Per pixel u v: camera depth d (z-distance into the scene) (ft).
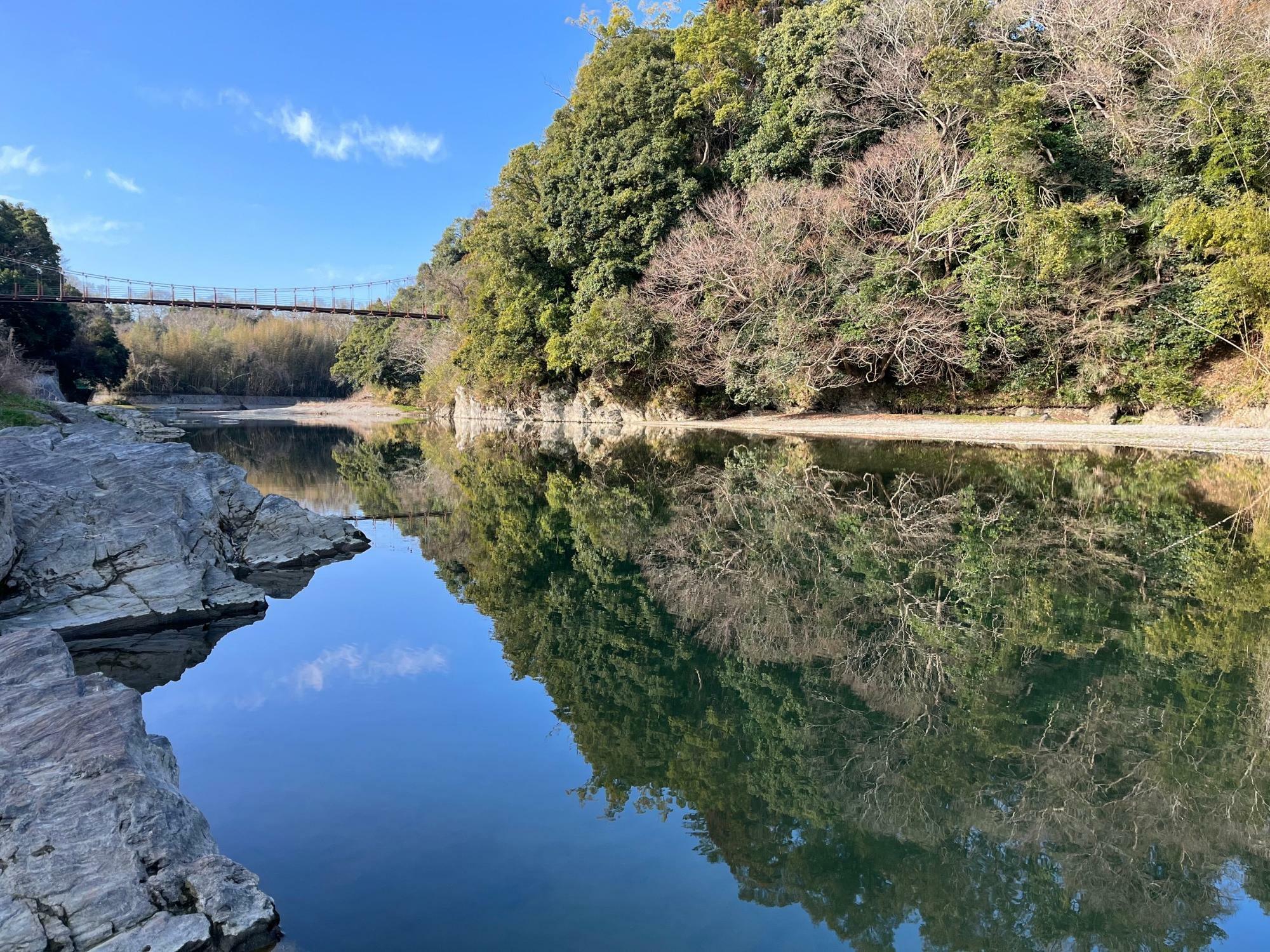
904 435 70.90
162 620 22.67
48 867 9.00
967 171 69.26
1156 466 47.06
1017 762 13.24
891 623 20.95
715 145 92.99
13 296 116.47
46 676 13.39
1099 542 29.17
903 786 12.68
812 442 70.28
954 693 16.16
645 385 100.07
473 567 30.58
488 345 113.60
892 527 33.78
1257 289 53.21
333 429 128.36
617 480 54.54
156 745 12.67
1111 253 63.26
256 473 64.64
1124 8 65.67
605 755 14.10
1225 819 11.39
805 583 25.50
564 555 32.14
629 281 90.38
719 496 45.29
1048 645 18.60
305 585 27.84
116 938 8.46
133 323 234.17
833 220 74.43
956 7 73.92
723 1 97.40
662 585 26.48
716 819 11.86
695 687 17.33
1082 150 65.77
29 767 10.55
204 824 10.82
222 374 206.59
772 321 76.79
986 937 9.15
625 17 107.55
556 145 98.63
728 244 79.10
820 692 16.71
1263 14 58.65
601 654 19.70
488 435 104.37
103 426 47.29
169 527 24.91
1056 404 73.41
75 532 23.75
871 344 74.59
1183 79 58.75
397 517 43.65
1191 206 57.52
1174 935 9.12
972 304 69.62
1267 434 55.67
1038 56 71.92
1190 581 23.54
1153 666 17.01
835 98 78.95
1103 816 11.60
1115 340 64.54
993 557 27.53
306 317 239.71
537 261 100.17
